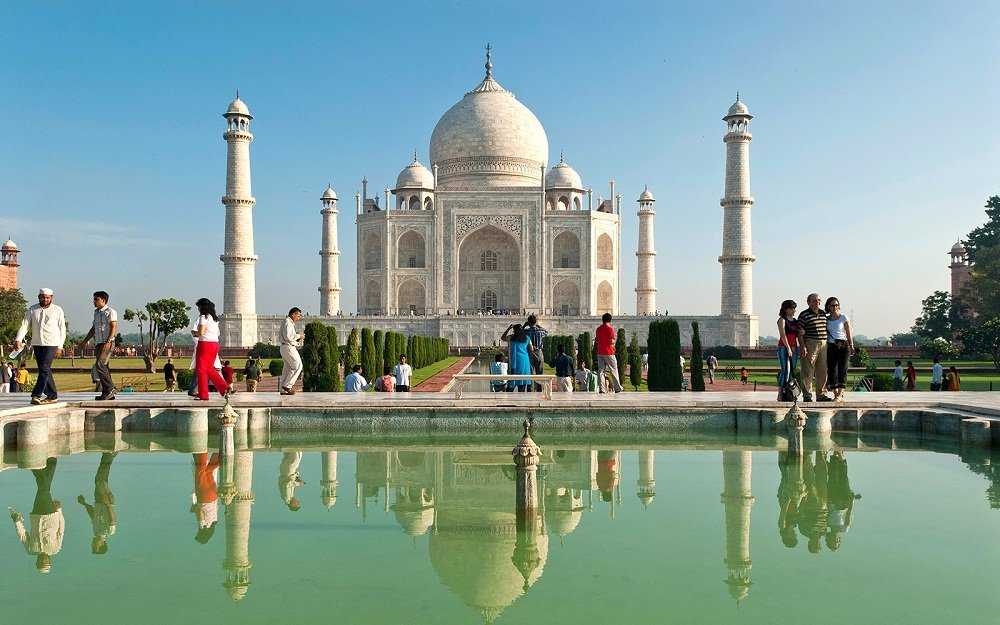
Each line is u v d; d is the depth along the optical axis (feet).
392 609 26.32
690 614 25.75
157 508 41.29
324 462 55.93
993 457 57.62
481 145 369.50
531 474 38.70
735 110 296.51
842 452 60.08
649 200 364.99
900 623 25.08
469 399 74.54
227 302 297.12
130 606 26.66
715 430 71.87
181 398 76.89
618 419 71.51
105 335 74.13
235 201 295.48
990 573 30.19
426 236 339.16
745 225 298.15
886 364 234.79
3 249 403.75
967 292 325.21
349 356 126.41
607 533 36.32
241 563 31.53
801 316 76.07
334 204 361.30
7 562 31.71
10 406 71.56
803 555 32.63
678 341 108.68
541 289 336.29
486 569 30.81
